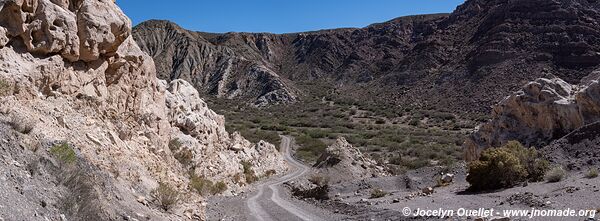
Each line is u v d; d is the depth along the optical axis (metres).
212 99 160.25
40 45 14.55
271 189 33.81
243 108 148.62
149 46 199.12
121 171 13.06
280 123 116.31
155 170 16.31
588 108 26.61
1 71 12.91
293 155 77.69
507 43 126.00
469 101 113.94
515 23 132.75
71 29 15.48
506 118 32.72
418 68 152.62
